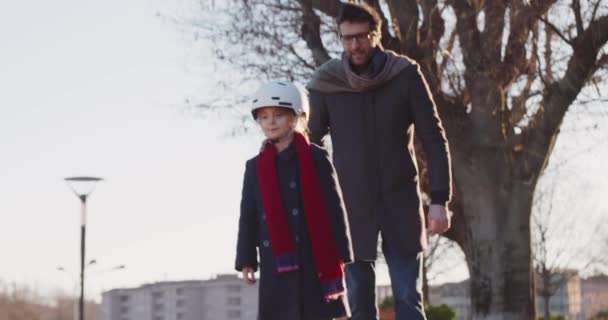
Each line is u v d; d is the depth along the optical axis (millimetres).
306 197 5652
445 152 6855
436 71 18781
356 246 6871
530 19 17359
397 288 6855
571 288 85188
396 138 6891
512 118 19250
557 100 18562
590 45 17781
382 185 6871
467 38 18156
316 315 5613
